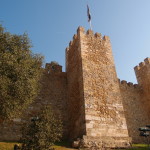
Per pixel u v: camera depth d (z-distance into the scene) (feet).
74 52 70.18
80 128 51.49
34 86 47.06
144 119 79.97
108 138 48.88
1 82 38.34
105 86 58.80
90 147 45.44
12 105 39.88
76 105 58.65
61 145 48.44
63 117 65.00
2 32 46.57
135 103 82.89
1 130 55.52
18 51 45.88
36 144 36.70
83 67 59.52
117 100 57.77
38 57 52.11
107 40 71.26
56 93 69.77
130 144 50.19
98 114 52.11
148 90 85.15
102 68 62.44
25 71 43.32
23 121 59.06
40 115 40.34
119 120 53.83
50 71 74.23
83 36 67.15
